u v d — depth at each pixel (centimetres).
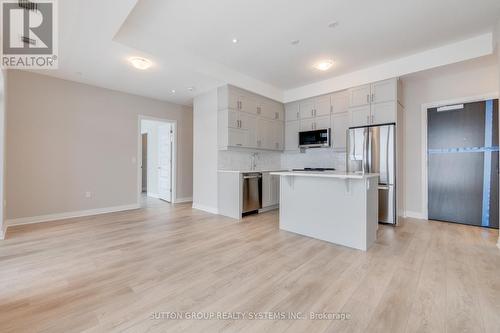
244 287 188
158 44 322
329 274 209
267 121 519
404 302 166
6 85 330
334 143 481
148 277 204
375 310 158
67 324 144
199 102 504
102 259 240
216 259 241
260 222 393
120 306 163
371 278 201
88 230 341
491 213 352
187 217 426
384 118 390
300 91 526
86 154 441
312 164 554
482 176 359
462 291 180
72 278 201
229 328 142
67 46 299
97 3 218
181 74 387
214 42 329
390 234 324
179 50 347
